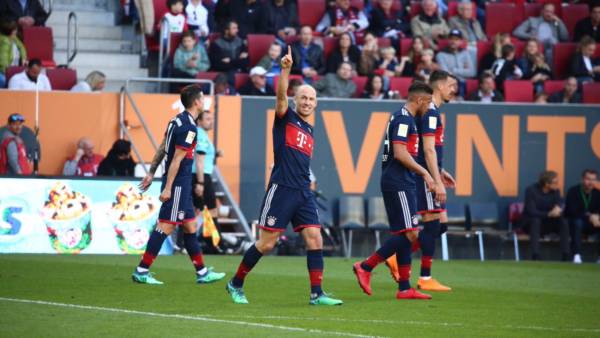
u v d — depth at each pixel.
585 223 63.53
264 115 63.06
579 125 66.88
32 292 34.97
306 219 32.81
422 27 73.88
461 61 71.25
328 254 63.81
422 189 38.28
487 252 66.56
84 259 49.56
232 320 29.05
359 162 64.31
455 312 32.41
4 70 63.12
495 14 77.62
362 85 67.62
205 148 54.47
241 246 58.38
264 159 63.12
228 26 68.62
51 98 60.50
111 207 54.47
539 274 49.88
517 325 29.75
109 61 70.81
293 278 43.00
